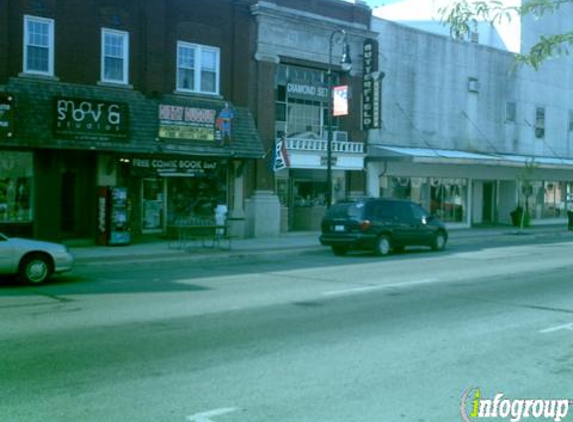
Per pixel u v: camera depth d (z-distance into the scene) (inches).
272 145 1003.3
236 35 962.1
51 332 349.7
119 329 359.6
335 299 469.7
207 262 740.7
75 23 805.2
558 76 1576.0
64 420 217.6
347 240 805.2
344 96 938.7
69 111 776.9
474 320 396.8
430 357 306.5
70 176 836.0
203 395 245.4
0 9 742.5
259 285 540.7
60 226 820.0
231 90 959.6
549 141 1556.3
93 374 272.2
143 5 863.1
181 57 909.8
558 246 986.7
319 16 1049.5
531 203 1542.8
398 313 417.4
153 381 263.1
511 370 286.4
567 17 1596.9
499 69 1413.6
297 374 275.4
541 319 401.4
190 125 890.7
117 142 815.1
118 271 649.6
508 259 773.3
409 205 866.1
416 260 761.0
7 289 510.9
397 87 1207.6
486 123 1389.0
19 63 761.6
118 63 847.7
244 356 304.7
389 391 253.6
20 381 261.7
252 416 222.7
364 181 1151.0
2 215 763.4
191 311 416.5
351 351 316.5
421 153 1149.1
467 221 1364.4
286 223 1035.3
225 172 966.4
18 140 738.8
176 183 926.4
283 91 1039.6
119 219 820.6
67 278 587.8
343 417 223.1
